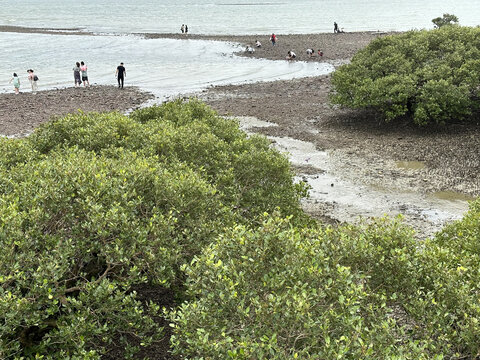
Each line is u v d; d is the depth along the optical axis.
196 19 110.19
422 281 8.44
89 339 8.21
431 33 33.19
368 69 31.66
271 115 31.50
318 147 25.42
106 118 16.47
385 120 28.30
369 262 8.45
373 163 23.00
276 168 14.99
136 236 8.70
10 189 10.23
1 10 141.25
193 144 14.80
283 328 6.23
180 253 9.66
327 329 6.19
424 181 20.77
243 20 107.06
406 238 9.05
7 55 56.28
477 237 10.83
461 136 26.05
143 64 52.28
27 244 7.86
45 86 40.28
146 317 8.75
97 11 138.75
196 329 6.54
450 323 7.42
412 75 28.56
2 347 7.17
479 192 19.42
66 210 9.09
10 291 7.45
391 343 6.32
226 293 6.69
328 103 34.12
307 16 116.88
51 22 102.56
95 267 10.20
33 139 15.70
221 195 12.09
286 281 6.96
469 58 29.66
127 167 10.78
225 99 36.09
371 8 143.50
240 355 5.64
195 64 52.69
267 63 53.47
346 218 17.69
